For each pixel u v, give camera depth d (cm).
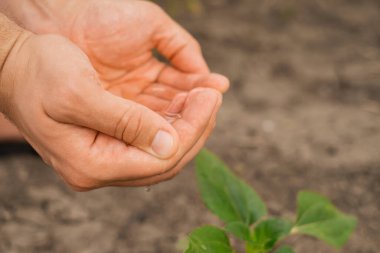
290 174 91
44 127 69
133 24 79
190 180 90
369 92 115
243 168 92
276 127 100
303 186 90
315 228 74
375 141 96
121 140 70
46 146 70
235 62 123
